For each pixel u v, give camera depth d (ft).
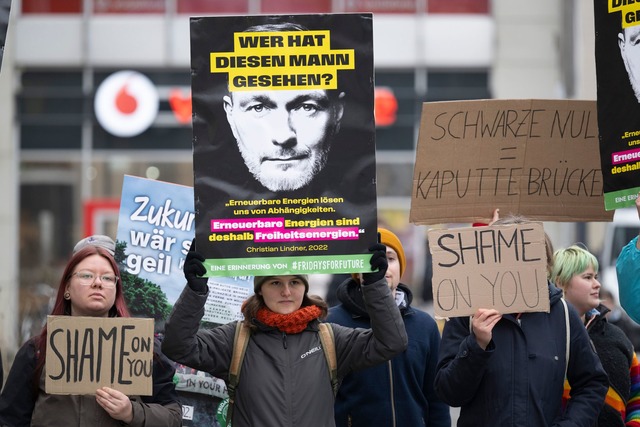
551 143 32.58
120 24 120.26
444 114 32.24
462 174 32.53
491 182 32.58
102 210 120.06
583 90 108.17
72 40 120.06
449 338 30.32
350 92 28.68
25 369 28.53
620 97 30.71
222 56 28.68
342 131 28.68
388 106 119.75
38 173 120.26
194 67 28.63
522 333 29.35
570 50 97.50
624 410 34.19
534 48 120.26
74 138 120.26
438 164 32.42
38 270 115.24
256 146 28.58
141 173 120.37
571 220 32.91
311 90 28.66
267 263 28.40
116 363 27.81
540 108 32.37
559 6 120.06
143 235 34.50
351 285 34.55
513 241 29.19
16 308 71.05
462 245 29.25
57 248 119.96
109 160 120.16
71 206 120.26
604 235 106.32
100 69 120.57
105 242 34.17
